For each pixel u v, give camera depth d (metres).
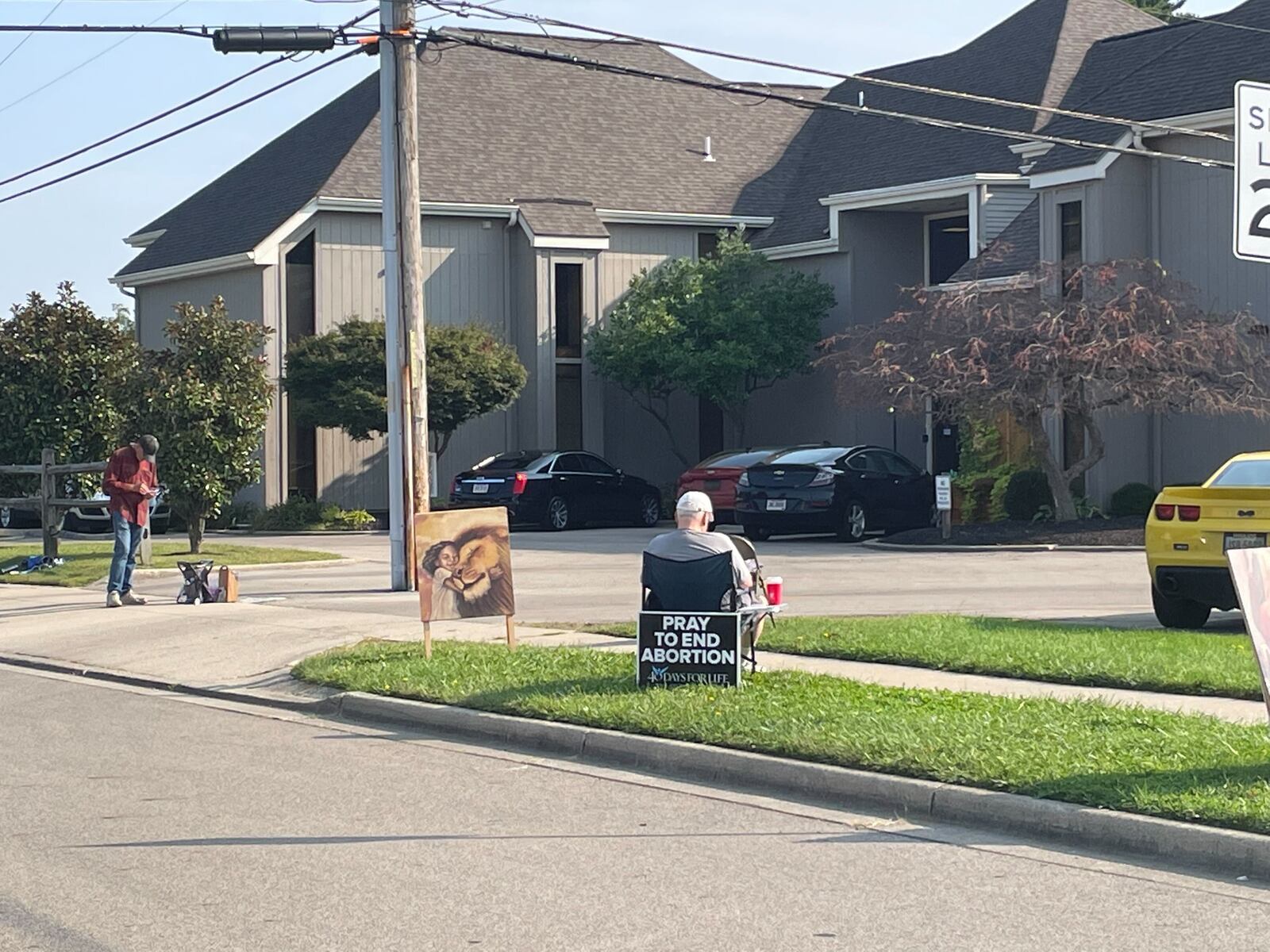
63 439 24.19
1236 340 25.89
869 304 38.16
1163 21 39.97
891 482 28.69
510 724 10.83
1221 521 14.20
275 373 37.03
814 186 41.09
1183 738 9.24
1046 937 6.28
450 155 39.72
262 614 17.23
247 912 6.70
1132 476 30.00
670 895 6.96
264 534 34.56
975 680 11.97
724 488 30.78
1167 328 25.92
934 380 26.31
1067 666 11.91
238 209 40.19
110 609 18.20
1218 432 29.14
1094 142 29.62
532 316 38.66
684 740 9.98
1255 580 8.18
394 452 19.81
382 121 19.42
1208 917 6.55
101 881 7.23
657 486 40.47
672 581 11.69
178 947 6.21
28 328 24.11
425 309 38.53
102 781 9.52
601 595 19.20
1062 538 25.38
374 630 15.74
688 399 41.41
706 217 40.50
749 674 11.98
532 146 40.88
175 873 7.36
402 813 8.63
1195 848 7.38
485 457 39.00
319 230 37.38
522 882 7.19
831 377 38.31
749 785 9.34
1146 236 30.17
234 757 10.36
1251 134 8.63
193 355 24.23
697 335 37.59
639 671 11.64
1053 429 30.39
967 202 36.41
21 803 8.89
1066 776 8.35
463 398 34.84
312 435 37.84
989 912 6.64
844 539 27.69
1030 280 27.86
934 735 9.42
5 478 24.33
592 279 39.03
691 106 44.06
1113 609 16.77
